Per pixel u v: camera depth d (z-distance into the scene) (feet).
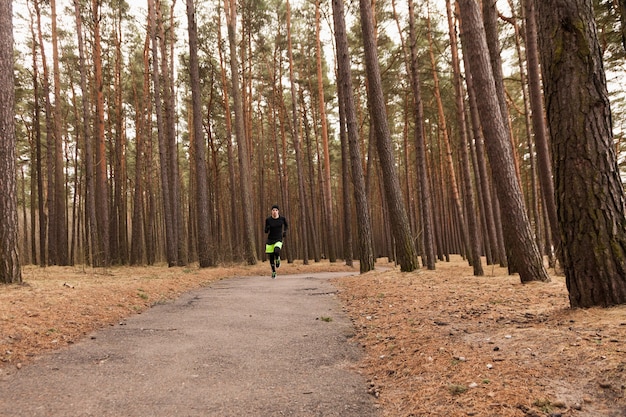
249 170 94.17
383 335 16.07
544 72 14.94
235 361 13.33
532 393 8.75
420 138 46.26
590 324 12.31
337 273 58.75
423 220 45.57
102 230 62.13
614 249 13.66
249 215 70.85
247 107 94.68
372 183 135.85
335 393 10.51
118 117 88.28
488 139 26.09
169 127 67.46
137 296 25.84
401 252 38.83
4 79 27.14
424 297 22.58
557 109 14.46
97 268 55.31
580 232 14.14
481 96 26.27
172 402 9.87
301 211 82.84
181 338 16.35
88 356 13.84
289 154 127.85
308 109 104.17
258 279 45.70
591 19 14.35
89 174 57.36
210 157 115.24
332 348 14.96
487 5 37.78
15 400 9.95
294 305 24.63
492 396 8.89
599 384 8.68
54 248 71.10
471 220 38.01
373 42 41.09
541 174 33.88
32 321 16.80
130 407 9.55
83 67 57.16
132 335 16.85
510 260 32.07
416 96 46.42
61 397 10.18
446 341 13.51
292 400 10.02
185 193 153.69
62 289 24.81
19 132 91.81
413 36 47.11
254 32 87.81
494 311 17.24
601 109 14.02
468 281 28.12
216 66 84.64
